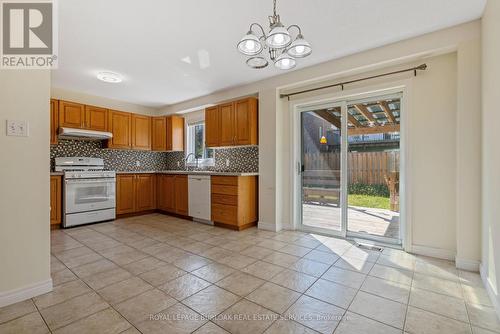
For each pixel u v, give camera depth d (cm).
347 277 209
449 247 247
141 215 480
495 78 170
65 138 421
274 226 359
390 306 166
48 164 189
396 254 262
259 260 247
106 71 336
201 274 215
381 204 301
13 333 138
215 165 477
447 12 209
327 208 342
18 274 172
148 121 509
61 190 378
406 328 144
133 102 500
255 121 384
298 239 317
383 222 300
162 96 456
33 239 179
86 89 414
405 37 251
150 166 546
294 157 362
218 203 384
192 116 520
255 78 366
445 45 234
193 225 397
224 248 283
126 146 470
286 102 367
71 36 244
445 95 250
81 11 203
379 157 303
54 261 244
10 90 172
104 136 429
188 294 181
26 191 177
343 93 313
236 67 325
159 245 294
